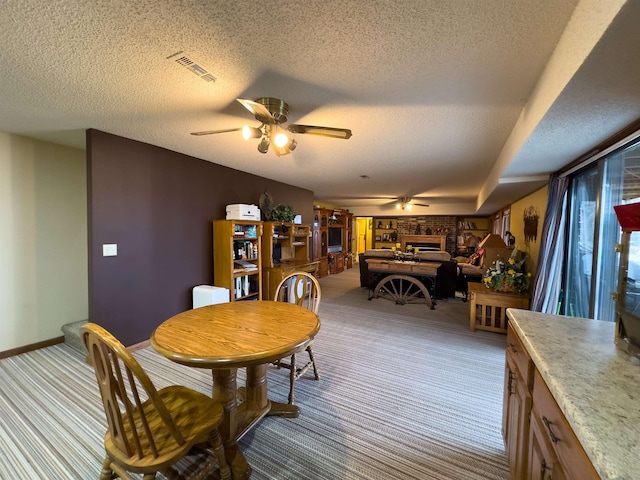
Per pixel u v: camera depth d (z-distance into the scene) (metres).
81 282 3.45
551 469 0.93
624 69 1.18
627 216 1.10
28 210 3.04
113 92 1.94
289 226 4.83
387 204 9.43
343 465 1.60
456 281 5.94
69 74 1.71
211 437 1.37
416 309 4.80
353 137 2.82
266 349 1.42
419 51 1.47
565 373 0.97
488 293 3.69
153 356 2.90
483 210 7.09
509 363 1.58
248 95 1.97
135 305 3.08
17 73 1.69
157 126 2.59
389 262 5.27
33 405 2.09
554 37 1.35
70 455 1.64
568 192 3.03
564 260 3.07
